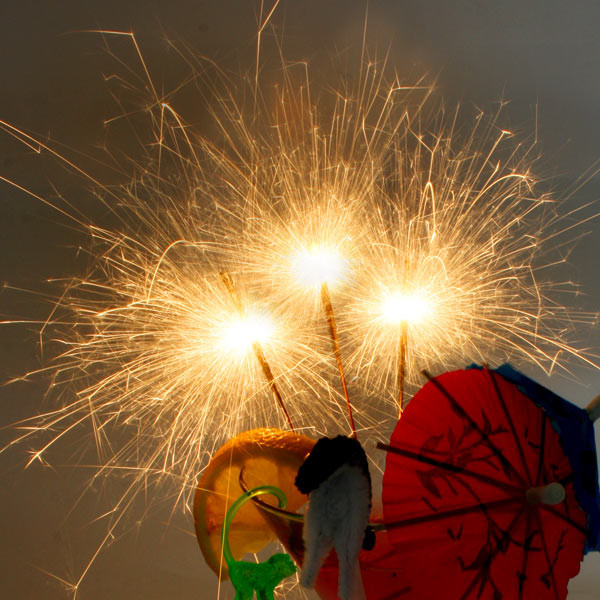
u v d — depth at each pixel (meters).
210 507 0.67
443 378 0.61
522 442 0.59
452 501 0.57
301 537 0.59
